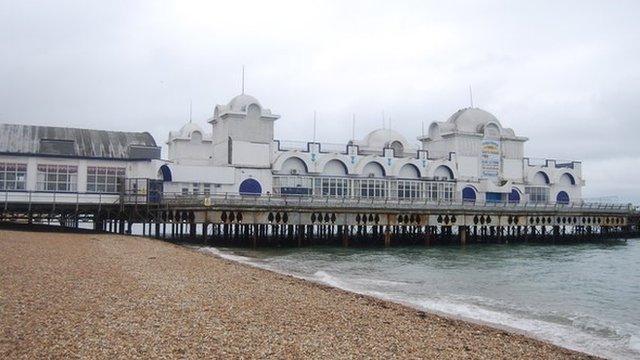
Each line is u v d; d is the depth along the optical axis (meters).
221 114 68.38
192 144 83.56
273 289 23.72
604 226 76.19
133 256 33.44
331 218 55.03
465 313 22.77
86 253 33.19
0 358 11.73
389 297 26.19
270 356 13.09
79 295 19.06
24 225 55.53
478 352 15.02
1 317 15.20
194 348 13.29
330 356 13.46
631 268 41.81
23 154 55.44
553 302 26.48
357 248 56.34
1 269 24.05
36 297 18.17
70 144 60.00
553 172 88.44
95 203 54.91
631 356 16.88
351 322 17.73
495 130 83.94
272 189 67.50
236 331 15.33
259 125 67.69
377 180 73.75
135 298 19.22
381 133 82.88
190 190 63.06
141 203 55.59
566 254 54.22
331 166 71.44
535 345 16.28
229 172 65.06
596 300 27.44
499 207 64.06
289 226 60.00
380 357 13.73
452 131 80.69
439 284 31.67
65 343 13.01
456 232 91.19
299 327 16.45
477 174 81.75
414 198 72.06
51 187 56.41
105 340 13.45
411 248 57.78
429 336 16.45
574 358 15.21
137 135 65.56
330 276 33.62
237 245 56.06
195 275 26.56
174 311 17.47
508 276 36.03
